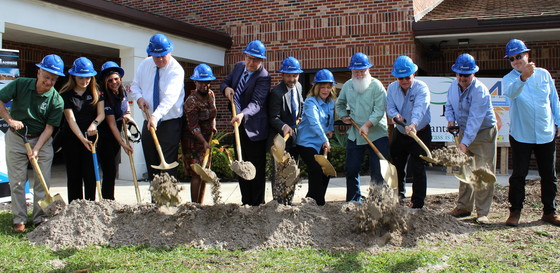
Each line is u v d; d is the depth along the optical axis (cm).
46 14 771
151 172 546
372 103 575
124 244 454
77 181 555
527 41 1076
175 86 527
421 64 1087
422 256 416
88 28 836
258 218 476
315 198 568
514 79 525
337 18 1058
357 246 443
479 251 434
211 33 1080
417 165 569
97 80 571
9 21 721
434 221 494
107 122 558
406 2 1005
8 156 509
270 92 570
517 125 528
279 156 518
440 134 998
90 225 472
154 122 501
